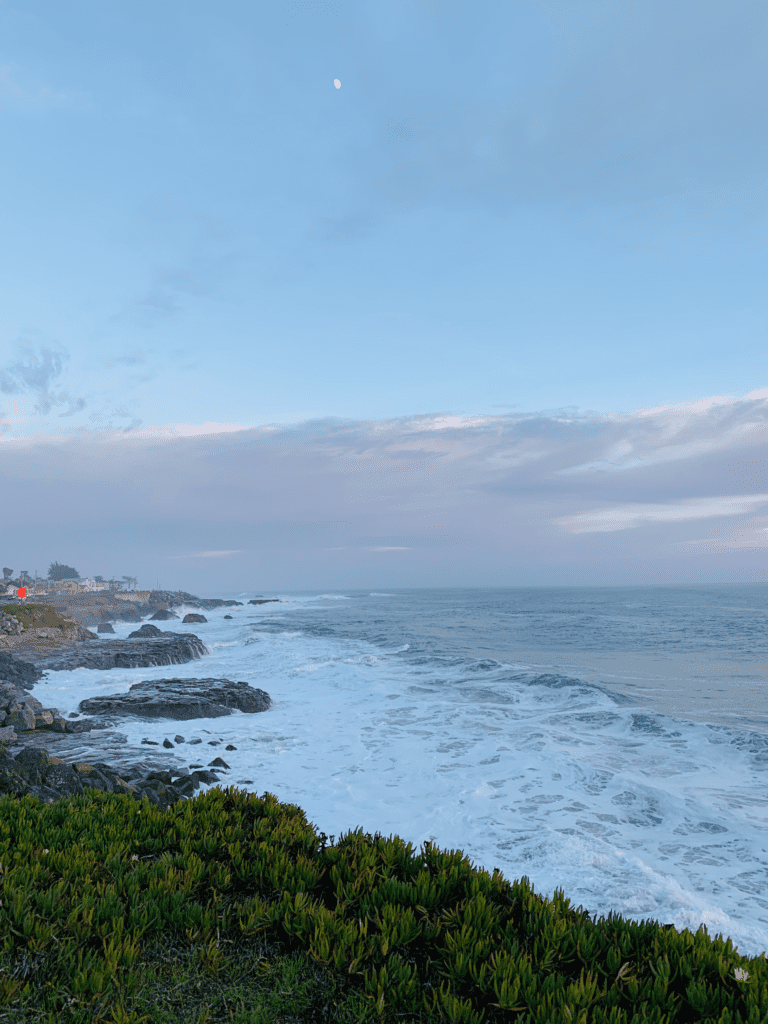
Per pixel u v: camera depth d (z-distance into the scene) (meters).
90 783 13.82
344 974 4.23
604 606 111.69
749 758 16.06
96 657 41.88
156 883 5.26
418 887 5.18
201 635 70.50
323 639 57.28
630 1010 3.80
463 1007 3.66
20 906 4.64
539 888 9.30
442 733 19.97
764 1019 3.51
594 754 16.94
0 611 53.28
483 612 102.44
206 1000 4.07
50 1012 3.80
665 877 9.67
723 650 41.94
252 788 15.05
